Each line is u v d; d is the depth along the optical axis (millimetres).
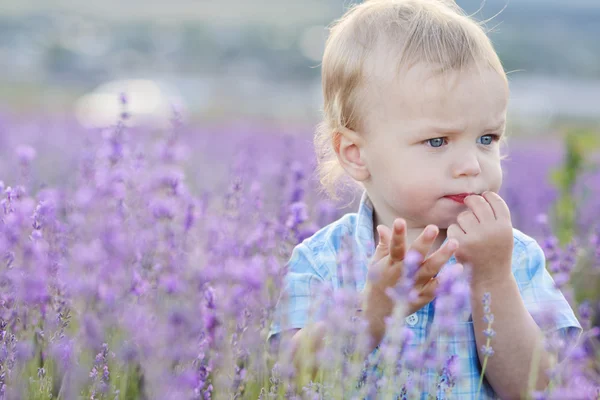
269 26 78438
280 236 3947
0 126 12477
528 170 11797
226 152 11648
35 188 5855
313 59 60281
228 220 4379
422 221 3109
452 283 2461
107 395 3129
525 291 3225
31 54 58781
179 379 2734
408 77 3014
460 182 2975
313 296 3154
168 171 4168
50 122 15688
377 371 2846
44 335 3324
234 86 47062
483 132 3010
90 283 3475
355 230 3383
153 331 2977
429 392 2859
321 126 3672
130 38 69312
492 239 2912
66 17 83000
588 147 9133
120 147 4410
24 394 3051
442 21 3109
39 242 3418
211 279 3520
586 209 6992
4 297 3283
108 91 33500
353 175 3273
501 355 2965
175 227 3992
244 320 3107
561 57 54000
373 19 3234
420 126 2990
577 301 4977
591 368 3797
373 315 2861
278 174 5742
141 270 3727
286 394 2824
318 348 2900
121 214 4203
